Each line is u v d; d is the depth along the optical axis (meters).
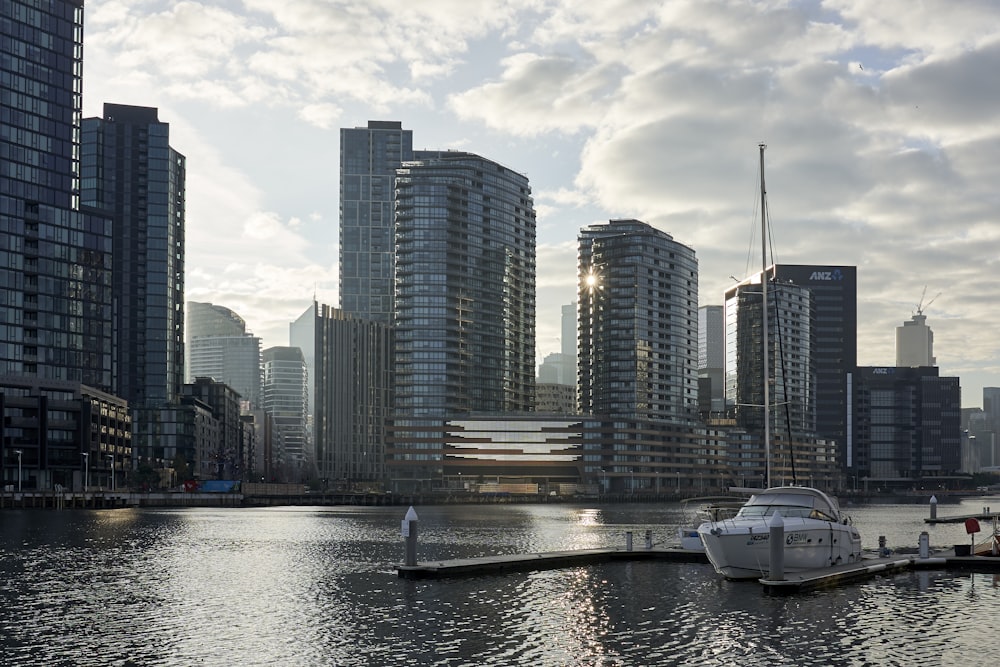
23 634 45.78
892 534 127.00
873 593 57.97
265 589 61.22
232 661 40.38
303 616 50.69
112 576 68.69
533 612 51.72
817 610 52.06
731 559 62.44
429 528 140.62
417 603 54.81
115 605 54.66
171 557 83.94
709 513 89.62
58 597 57.75
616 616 50.44
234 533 120.06
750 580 63.56
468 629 47.03
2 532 117.81
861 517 191.38
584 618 49.91
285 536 114.88
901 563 69.31
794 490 67.94
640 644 43.66
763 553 62.84
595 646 43.28
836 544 67.12
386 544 102.69
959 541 112.69
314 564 78.00
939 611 51.72
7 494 195.12
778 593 57.84
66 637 45.09
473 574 67.75
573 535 124.50
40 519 153.50
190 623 48.72
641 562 76.25
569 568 71.94
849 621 48.94
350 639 44.72
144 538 108.25
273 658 40.94
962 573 67.44
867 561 70.25
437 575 66.12
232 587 62.38
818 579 59.78
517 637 45.19
